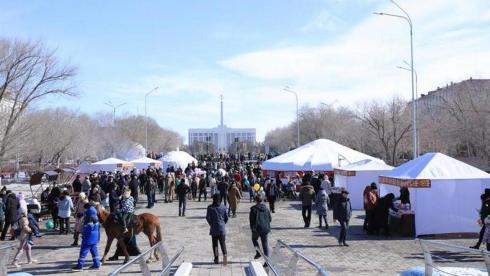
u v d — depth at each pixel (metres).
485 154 50.78
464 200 19.03
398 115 66.50
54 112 67.25
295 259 10.31
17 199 19.44
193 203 34.28
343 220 17.14
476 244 15.98
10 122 39.72
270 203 27.73
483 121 50.25
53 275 12.84
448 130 55.41
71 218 25.77
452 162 19.72
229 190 26.50
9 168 64.19
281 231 20.73
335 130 87.19
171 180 35.19
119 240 14.19
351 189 28.12
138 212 28.53
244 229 21.77
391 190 24.53
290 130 111.56
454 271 10.49
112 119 101.50
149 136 107.75
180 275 11.70
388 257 15.06
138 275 12.45
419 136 63.97
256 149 153.75
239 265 13.95
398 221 19.33
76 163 76.06
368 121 67.56
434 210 18.97
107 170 42.94
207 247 17.16
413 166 20.23
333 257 15.09
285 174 37.50
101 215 14.36
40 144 59.53
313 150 38.28
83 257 13.65
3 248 11.30
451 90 58.53
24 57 37.44
